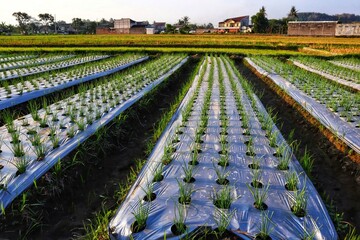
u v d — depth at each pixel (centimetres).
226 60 2278
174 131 685
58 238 401
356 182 555
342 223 434
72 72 1469
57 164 499
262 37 5556
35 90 1034
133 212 369
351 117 806
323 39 5044
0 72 1401
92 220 441
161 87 1275
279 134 670
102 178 564
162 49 3130
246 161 527
